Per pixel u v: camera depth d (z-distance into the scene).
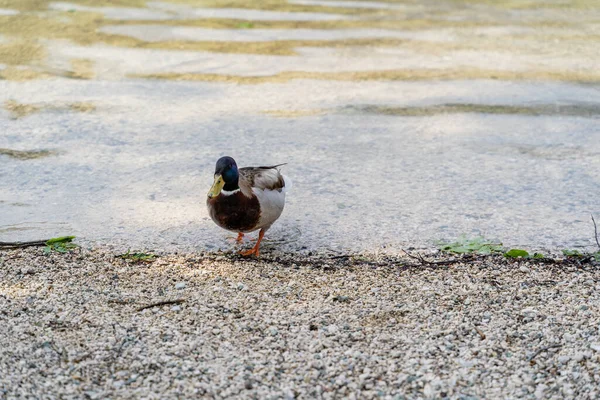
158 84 13.51
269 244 7.55
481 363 5.30
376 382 5.07
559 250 7.43
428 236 7.76
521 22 19.39
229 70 14.48
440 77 14.27
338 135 11.09
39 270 6.77
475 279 6.68
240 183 6.86
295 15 19.66
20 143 10.49
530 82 14.02
